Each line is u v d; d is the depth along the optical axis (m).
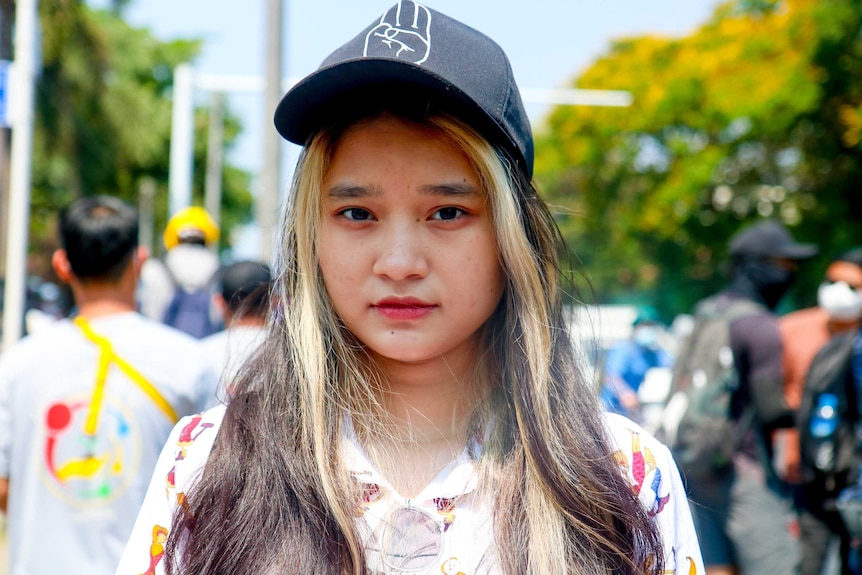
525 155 1.23
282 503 1.16
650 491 1.23
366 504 1.19
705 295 24.95
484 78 1.19
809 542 3.79
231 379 1.39
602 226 26.81
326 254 1.22
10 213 4.60
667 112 22.30
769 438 3.77
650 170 24.27
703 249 23.66
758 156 21.77
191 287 5.70
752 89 19.75
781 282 3.88
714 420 3.61
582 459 1.20
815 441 3.71
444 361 1.28
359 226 1.21
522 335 1.23
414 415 1.28
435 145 1.18
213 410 1.30
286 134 1.28
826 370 3.74
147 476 2.46
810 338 4.71
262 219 5.92
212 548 1.14
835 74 18.44
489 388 1.29
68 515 2.42
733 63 20.89
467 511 1.19
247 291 3.37
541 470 1.18
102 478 2.43
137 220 2.63
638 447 1.26
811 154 20.09
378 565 1.15
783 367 3.67
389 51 1.18
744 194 22.34
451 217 1.20
